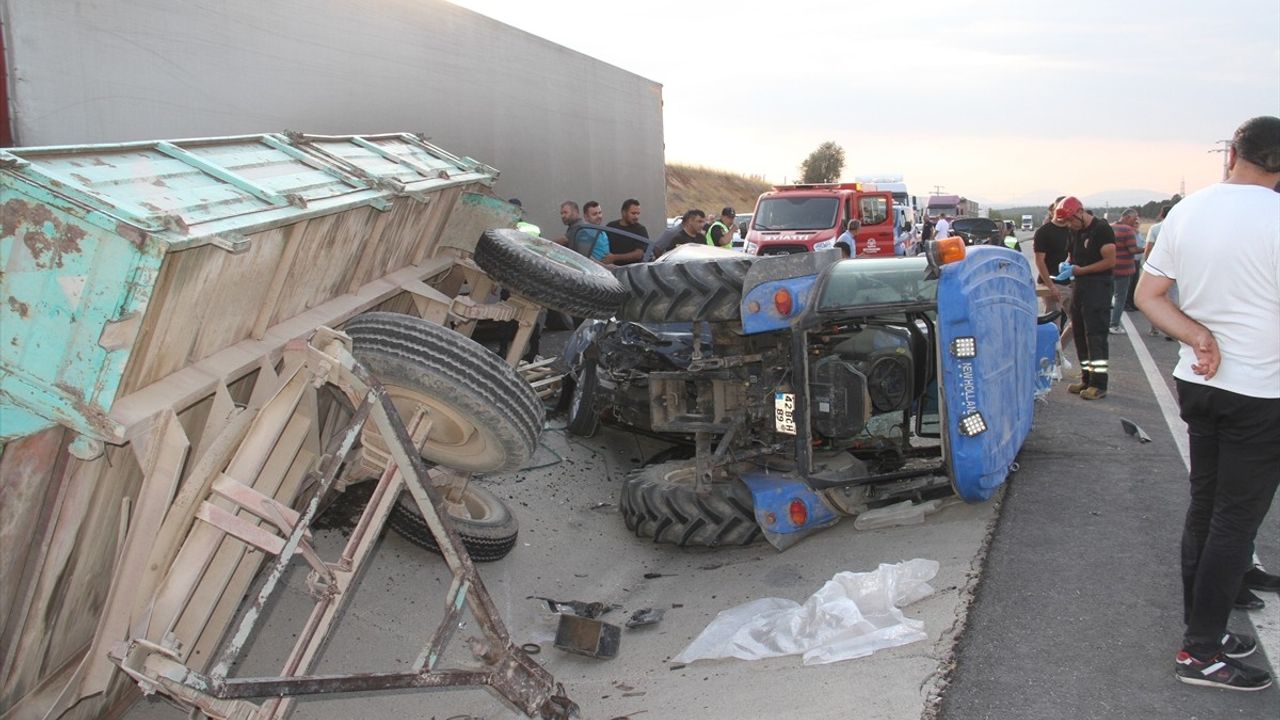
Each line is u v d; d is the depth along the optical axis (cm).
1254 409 334
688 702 393
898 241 1883
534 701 358
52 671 339
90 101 581
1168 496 559
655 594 556
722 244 1416
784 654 412
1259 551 484
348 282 467
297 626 465
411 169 530
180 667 302
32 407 272
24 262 271
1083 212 841
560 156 1278
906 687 356
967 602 425
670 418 589
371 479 542
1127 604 420
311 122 788
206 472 316
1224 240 335
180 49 649
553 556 613
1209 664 350
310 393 367
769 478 584
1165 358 1086
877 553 517
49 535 296
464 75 1029
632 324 703
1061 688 354
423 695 454
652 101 1650
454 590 346
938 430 602
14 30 534
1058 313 752
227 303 341
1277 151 334
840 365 539
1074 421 757
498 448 412
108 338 270
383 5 881
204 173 360
